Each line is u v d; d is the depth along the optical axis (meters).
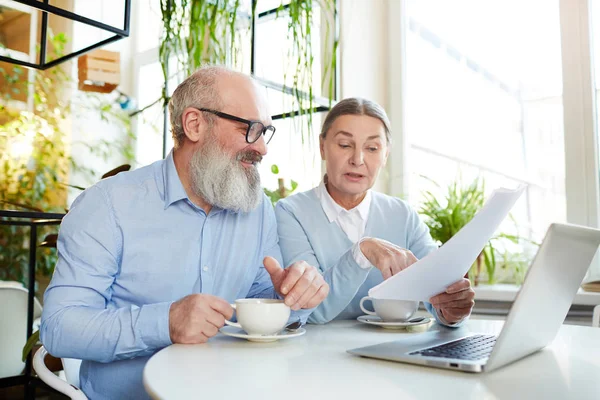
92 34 1.43
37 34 1.52
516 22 2.36
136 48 3.72
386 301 1.14
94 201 1.12
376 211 1.59
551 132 2.24
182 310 0.91
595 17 2.14
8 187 3.30
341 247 1.52
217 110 1.18
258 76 1.76
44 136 3.43
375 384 0.62
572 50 2.15
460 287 1.10
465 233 0.82
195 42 1.52
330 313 1.20
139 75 3.69
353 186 1.50
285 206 1.55
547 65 2.27
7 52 1.52
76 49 1.49
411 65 2.67
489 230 0.89
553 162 2.22
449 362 0.70
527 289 0.64
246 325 0.91
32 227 1.90
